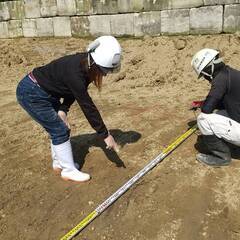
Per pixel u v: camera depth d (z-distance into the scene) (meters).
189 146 4.40
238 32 7.49
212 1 7.59
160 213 3.28
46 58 9.08
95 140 4.76
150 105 5.96
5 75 8.72
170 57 7.61
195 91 6.51
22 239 3.11
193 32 7.97
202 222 3.14
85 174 3.84
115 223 3.20
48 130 3.66
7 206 3.55
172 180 3.75
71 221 3.27
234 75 3.54
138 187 3.65
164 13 8.16
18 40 10.40
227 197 3.42
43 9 9.94
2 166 4.33
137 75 7.47
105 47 3.23
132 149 4.46
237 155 4.12
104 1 8.87
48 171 4.11
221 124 3.67
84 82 3.29
